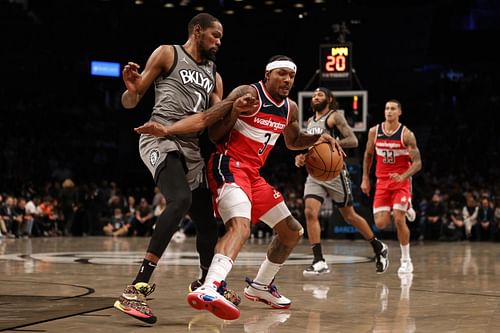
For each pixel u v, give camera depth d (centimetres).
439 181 2027
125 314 416
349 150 1475
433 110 2628
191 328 376
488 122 2486
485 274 709
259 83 433
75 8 2542
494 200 1551
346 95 1381
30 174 2169
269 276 452
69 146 2402
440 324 390
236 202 415
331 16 2433
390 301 491
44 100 2536
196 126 409
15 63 2516
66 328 366
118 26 2508
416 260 923
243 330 371
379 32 2564
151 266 398
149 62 432
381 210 769
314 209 712
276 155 2445
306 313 435
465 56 2672
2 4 2511
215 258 397
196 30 441
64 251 1071
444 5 2625
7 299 480
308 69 2475
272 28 2498
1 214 1576
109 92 2586
